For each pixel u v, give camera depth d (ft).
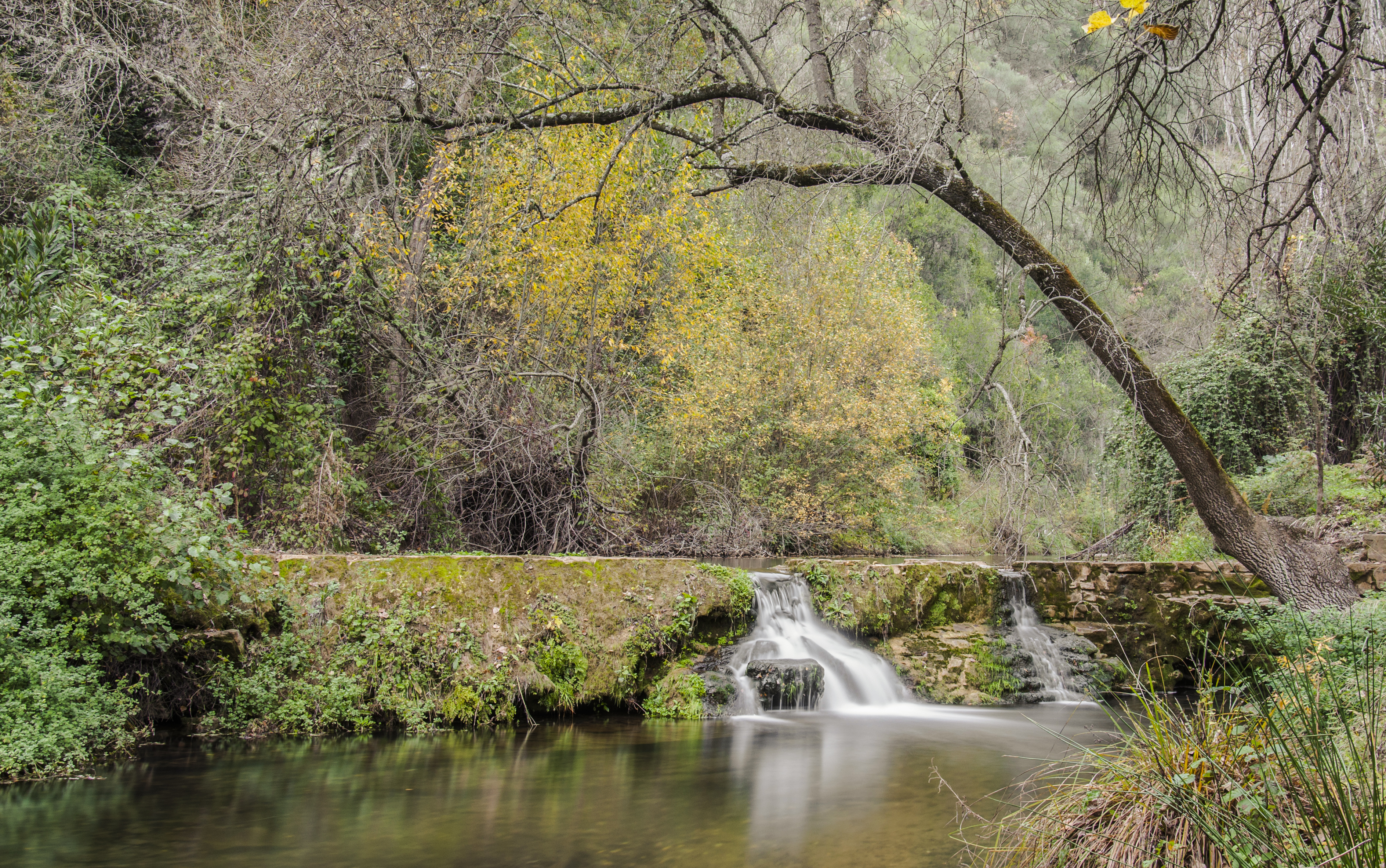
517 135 35.19
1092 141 25.88
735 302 57.52
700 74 27.35
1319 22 22.65
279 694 21.09
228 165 30.37
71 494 18.16
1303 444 42.04
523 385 35.65
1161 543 44.27
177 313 30.45
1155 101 25.22
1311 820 9.45
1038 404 32.55
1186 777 10.54
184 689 20.56
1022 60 32.30
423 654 22.22
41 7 42.42
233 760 18.67
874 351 62.28
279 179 28.96
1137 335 53.93
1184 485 45.65
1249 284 29.89
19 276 27.73
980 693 28.84
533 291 38.40
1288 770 9.88
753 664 26.37
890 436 60.44
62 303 25.85
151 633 19.39
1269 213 30.30
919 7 28.50
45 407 18.92
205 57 38.34
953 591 32.37
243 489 30.37
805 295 56.80
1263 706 11.00
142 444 20.88
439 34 26.30
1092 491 52.60
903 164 24.07
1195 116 25.76
